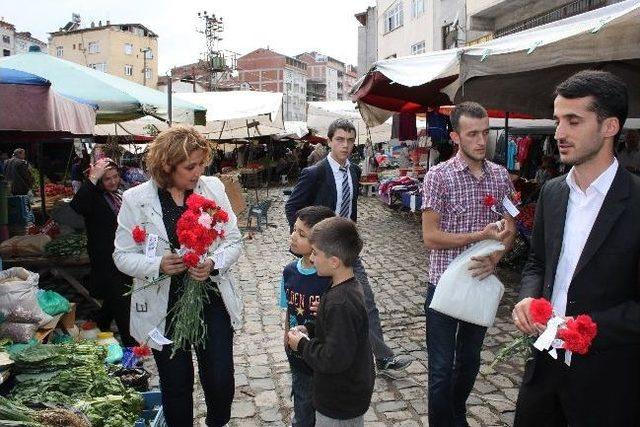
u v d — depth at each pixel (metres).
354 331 2.37
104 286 4.91
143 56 66.50
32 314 4.00
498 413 3.80
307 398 2.95
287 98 97.19
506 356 2.21
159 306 2.90
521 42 4.45
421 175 15.93
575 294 1.96
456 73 5.44
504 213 3.11
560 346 1.85
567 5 12.75
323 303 2.44
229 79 82.88
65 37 64.06
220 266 2.88
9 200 8.10
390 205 15.69
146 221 2.91
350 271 2.47
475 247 2.95
